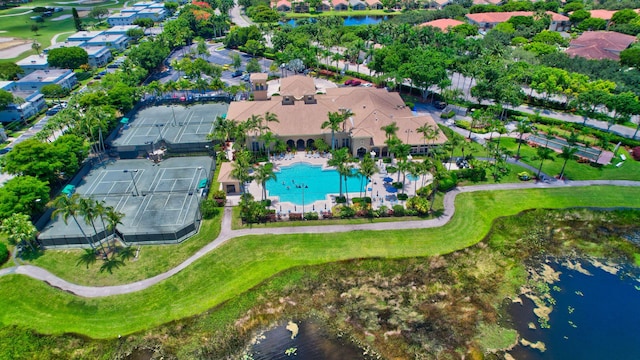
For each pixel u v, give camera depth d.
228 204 100.06
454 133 123.38
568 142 109.81
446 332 70.31
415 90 163.88
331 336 70.06
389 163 115.81
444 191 104.12
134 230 89.44
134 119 144.38
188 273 80.50
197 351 67.75
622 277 82.00
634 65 165.38
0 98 134.75
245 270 81.62
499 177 109.50
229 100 158.62
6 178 111.31
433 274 81.56
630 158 117.00
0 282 78.81
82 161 115.31
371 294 77.44
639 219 96.75
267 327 71.75
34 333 70.38
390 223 93.06
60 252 85.69
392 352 67.00
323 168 114.06
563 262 85.50
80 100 137.50
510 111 142.75
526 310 74.69
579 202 101.12
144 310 73.88
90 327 71.25
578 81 142.62
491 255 86.38
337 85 173.75
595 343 68.75
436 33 194.50
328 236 89.31
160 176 110.81
